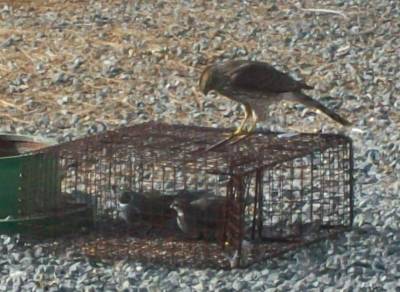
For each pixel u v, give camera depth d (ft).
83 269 42.57
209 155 43.91
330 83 69.00
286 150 44.68
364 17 82.99
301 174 47.21
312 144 45.42
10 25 81.35
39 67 72.43
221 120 63.05
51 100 66.95
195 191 45.39
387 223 46.52
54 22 82.02
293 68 72.18
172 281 41.29
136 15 83.92
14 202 45.14
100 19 82.84
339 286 40.68
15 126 62.59
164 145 45.14
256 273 41.93
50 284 41.37
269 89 45.24
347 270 42.01
